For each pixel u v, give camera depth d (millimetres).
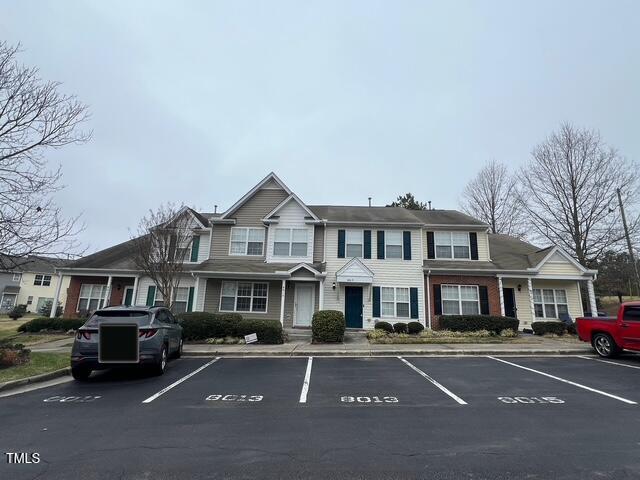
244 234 20875
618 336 11656
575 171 28250
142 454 4402
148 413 6059
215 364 10797
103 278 20922
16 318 35188
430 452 4480
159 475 3873
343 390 7648
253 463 4168
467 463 4180
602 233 27094
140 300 20375
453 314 19125
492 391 7582
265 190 21438
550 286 20344
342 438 4934
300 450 4531
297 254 20031
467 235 20969
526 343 14789
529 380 8617
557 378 8828
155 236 16266
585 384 8219
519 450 4551
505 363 10906
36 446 4656
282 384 8188
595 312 19000
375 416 5910
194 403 6672
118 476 3846
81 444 4719
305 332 17594
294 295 19547
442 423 5574
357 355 12461
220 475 3879
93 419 5750
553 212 29094
